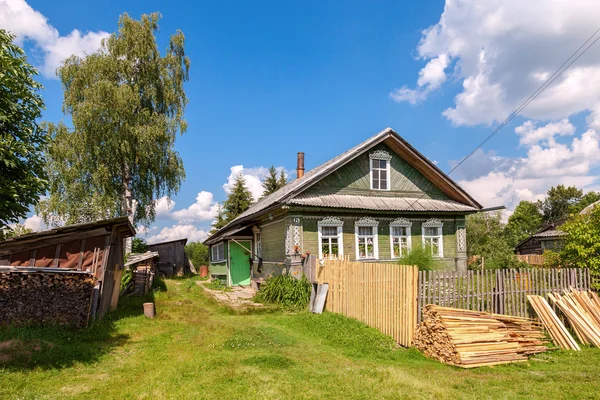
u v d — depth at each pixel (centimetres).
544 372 687
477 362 709
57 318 859
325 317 1062
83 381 579
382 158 1809
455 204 1905
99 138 2228
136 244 3169
